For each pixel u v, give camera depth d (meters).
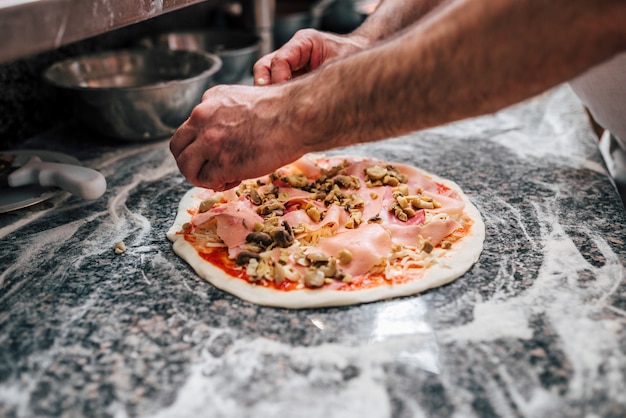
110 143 1.60
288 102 0.92
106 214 1.22
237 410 0.73
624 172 1.41
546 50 0.69
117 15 0.91
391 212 1.17
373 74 0.81
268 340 0.86
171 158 1.50
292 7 2.64
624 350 0.83
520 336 0.86
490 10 0.70
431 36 0.76
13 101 1.53
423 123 0.82
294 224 1.11
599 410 0.73
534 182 1.36
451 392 0.76
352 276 0.99
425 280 0.97
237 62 1.82
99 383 0.78
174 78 1.75
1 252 1.08
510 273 1.01
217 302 0.94
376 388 0.77
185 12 2.19
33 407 0.74
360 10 2.40
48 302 0.94
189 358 0.82
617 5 0.63
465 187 1.34
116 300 0.95
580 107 1.85
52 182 1.19
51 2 0.76
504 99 0.76
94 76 1.68
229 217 1.10
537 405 0.74
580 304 0.92
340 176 1.27
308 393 0.76
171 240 1.12
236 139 0.96
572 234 1.13
